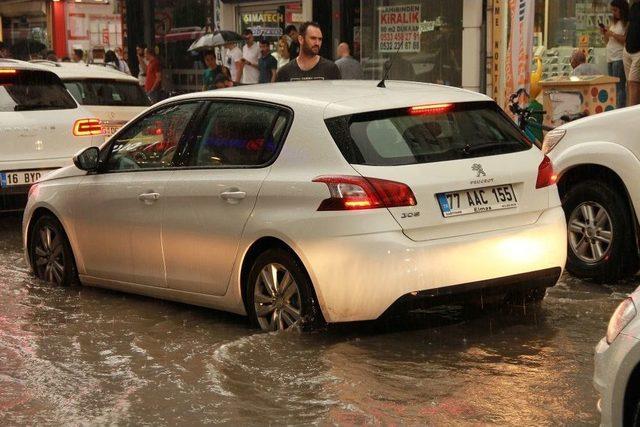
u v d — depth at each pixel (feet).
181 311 28.58
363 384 21.36
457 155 24.31
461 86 59.11
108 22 120.16
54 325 27.53
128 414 20.22
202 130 27.45
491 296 24.38
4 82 43.78
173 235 27.40
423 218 23.38
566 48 55.36
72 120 44.24
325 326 24.21
